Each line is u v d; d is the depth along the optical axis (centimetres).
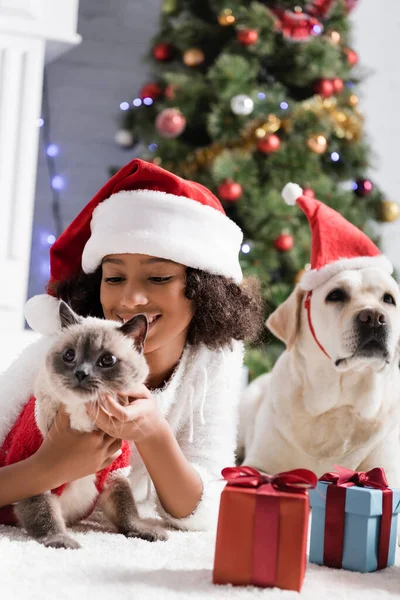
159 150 415
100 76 491
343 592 126
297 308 241
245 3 416
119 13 496
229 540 126
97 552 140
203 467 187
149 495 190
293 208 390
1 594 112
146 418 150
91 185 488
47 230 477
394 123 515
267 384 282
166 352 189
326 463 231
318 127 403
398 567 152
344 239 241
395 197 513
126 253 180
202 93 404
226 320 193
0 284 348
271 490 127
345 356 220
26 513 148
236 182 385
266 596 119
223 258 189
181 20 435
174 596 116
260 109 396
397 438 234
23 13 357
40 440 159
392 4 518
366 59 514
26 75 356
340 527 145
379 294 229
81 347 141
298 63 408
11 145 353
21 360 183
